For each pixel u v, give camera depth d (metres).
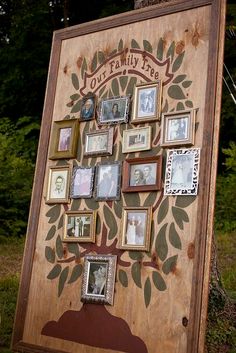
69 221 3.98
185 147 3.57
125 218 3.71
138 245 3.61
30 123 12.59
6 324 4.43
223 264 6.76
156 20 3.93
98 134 4.02
